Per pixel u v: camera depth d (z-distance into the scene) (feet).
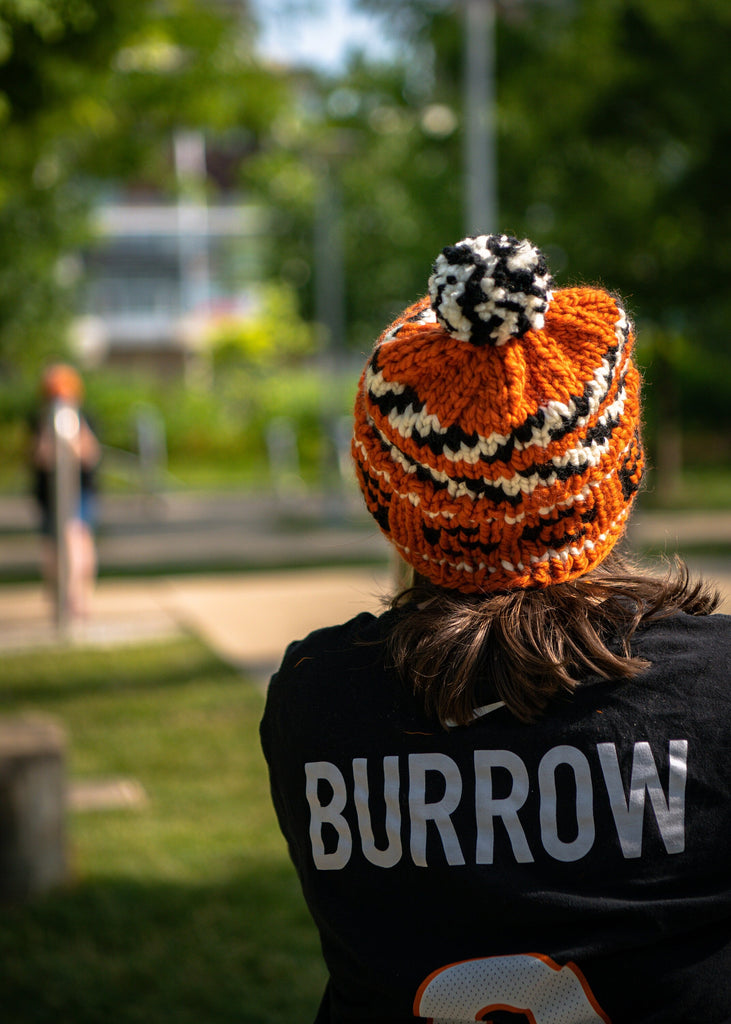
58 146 30.32
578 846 3.43
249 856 12.30
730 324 54.60
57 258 55.83
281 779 3.93
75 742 16.51
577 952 3.36
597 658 3.55
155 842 12.69
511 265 3.46
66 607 24.54
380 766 3.65
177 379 101.50
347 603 27.45
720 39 34.63
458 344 3.56
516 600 3.63
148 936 10.48
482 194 31.27
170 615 26.40
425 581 4.09
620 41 36.06
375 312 77.82
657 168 40.73
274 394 93.81
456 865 3.48
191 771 15.20
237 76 28.17
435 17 39.04
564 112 39.11
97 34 17.15
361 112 46.47
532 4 38.47
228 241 141.28
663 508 52.19
